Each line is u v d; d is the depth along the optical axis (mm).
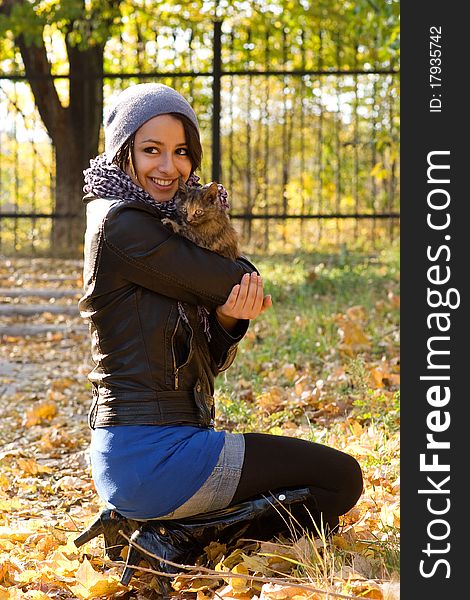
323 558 3539
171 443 3471
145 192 3693
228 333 3676
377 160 17484
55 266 13555
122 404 3506
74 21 14320
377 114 15773
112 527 3734
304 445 3650
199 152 3832
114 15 14281
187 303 3570
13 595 3557
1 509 4926
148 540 3562
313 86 15805
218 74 12688
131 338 3500
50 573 3830
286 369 7348
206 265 3541
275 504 3580
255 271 3795
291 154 18922
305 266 12281
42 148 22969
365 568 3514
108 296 3521
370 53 14773
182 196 3688
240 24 16203
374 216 13289
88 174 3764
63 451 6305
